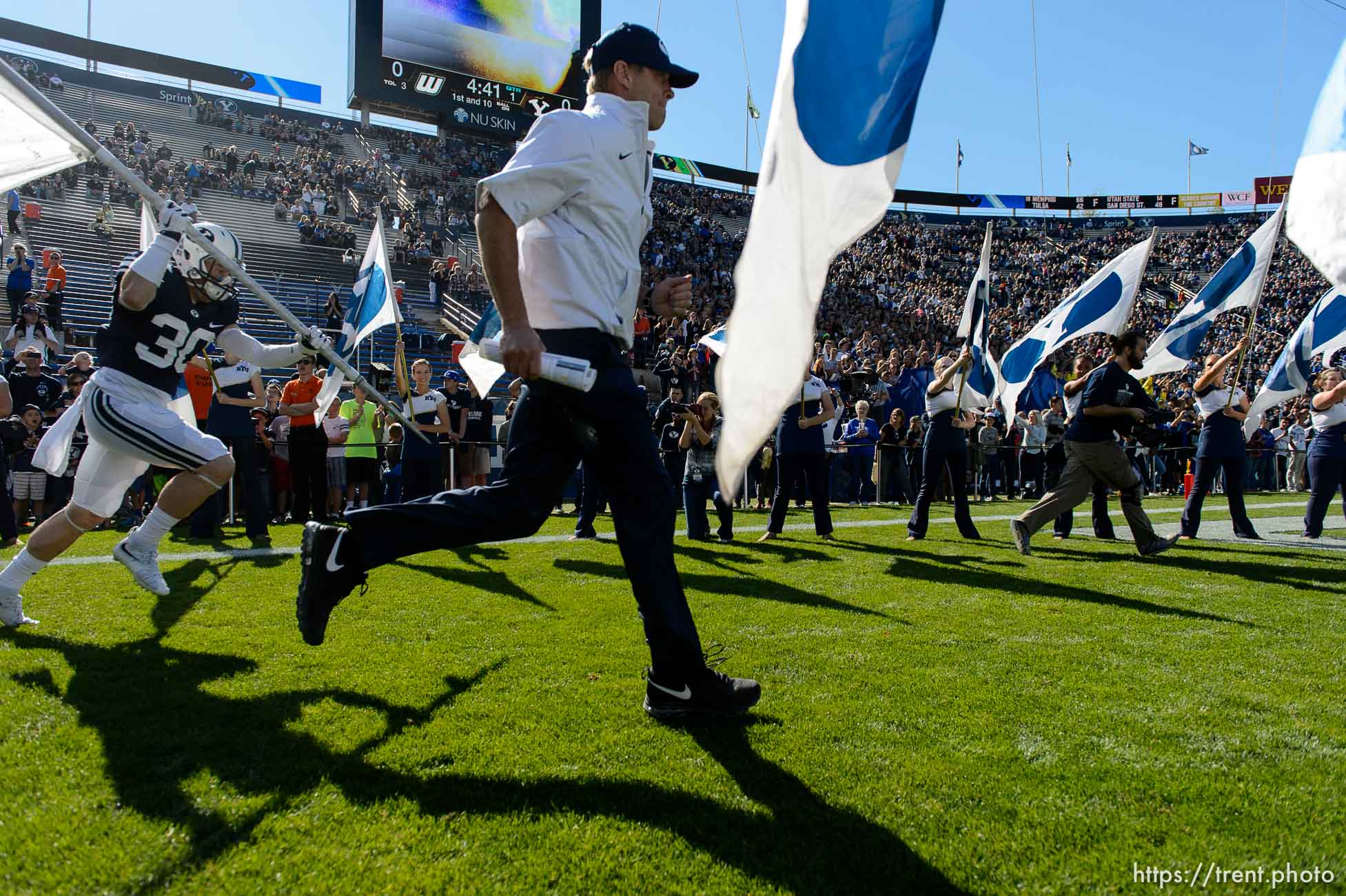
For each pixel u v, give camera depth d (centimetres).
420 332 2119
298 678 300
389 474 1139
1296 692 299
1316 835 191
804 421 775
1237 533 827
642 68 260
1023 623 409
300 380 885
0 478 709
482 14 2994
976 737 251
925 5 191
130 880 165
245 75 3881
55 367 1391
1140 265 940
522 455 251
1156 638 379
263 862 173
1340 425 798
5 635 356
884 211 191
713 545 729
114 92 3512
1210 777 223
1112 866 177
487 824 192
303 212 2753
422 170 3562
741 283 194
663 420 948
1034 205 5303
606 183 246
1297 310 3534
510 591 475
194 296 369
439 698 280
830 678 310
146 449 363
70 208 2300
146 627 375
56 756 224
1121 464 648
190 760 223
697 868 175
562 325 240
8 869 167
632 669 317
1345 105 333
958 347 3138
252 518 719
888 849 183
